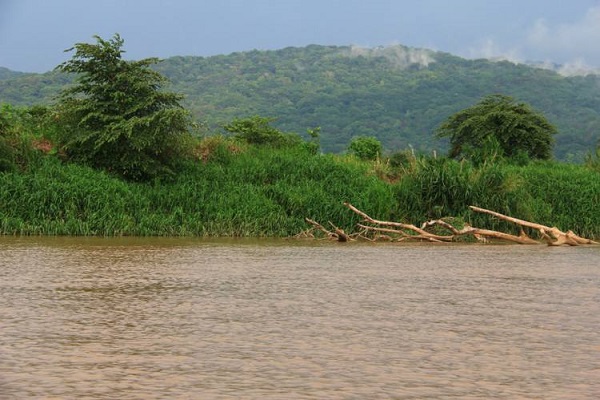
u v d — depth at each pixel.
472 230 29.34
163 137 32.59
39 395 6.93
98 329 10.05
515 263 20.45
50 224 28.03
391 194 32.28
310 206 31.42
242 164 35.16
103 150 32.84
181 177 33.03
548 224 32.56
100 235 28.25
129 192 30.66
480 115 55.22
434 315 11.52
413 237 29.56
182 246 24.36
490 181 32.66
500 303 12.87
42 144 34.00
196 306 12.12
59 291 13.58
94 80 34.00
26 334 9.66
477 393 7.15
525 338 9.75
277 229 30.45
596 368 8.16
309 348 9.03
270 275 16.67
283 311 11.72
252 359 8.43
